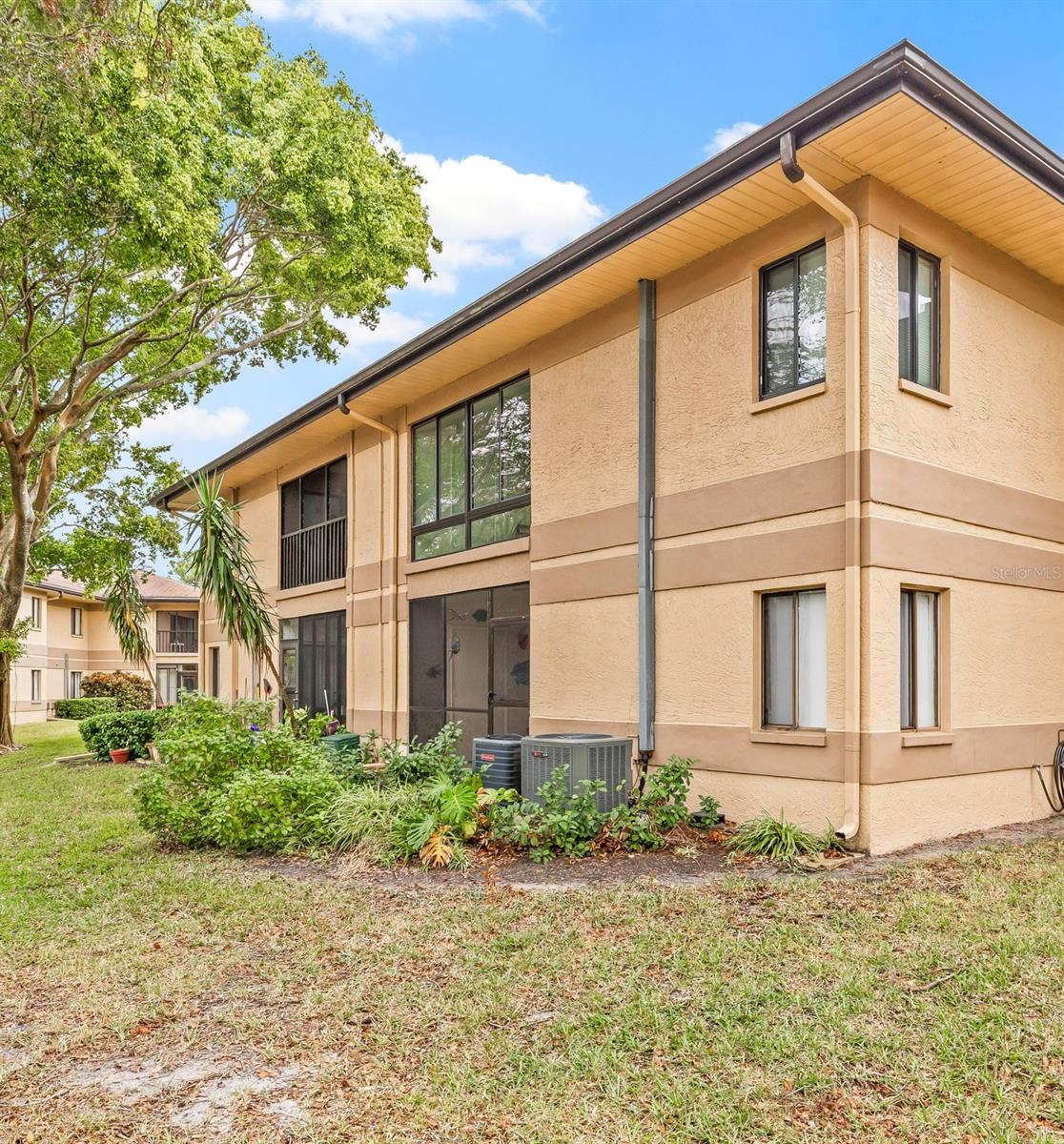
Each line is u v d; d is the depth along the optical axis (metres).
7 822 10.00
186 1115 3.39
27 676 34.22
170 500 20.41
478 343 11.23
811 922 5.30
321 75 15.61
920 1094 3.31
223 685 20.31
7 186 11.98
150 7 11.53
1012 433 8.77
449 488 12.95
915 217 7.83
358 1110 3.38
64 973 4.95
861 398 7.34
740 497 8.32
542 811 7.58
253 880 6.86
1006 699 8.48
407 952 5.05
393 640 13.85
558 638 10.42
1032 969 4.45
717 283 8.68
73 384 17.47
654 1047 3.76
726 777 8.31
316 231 14.95
